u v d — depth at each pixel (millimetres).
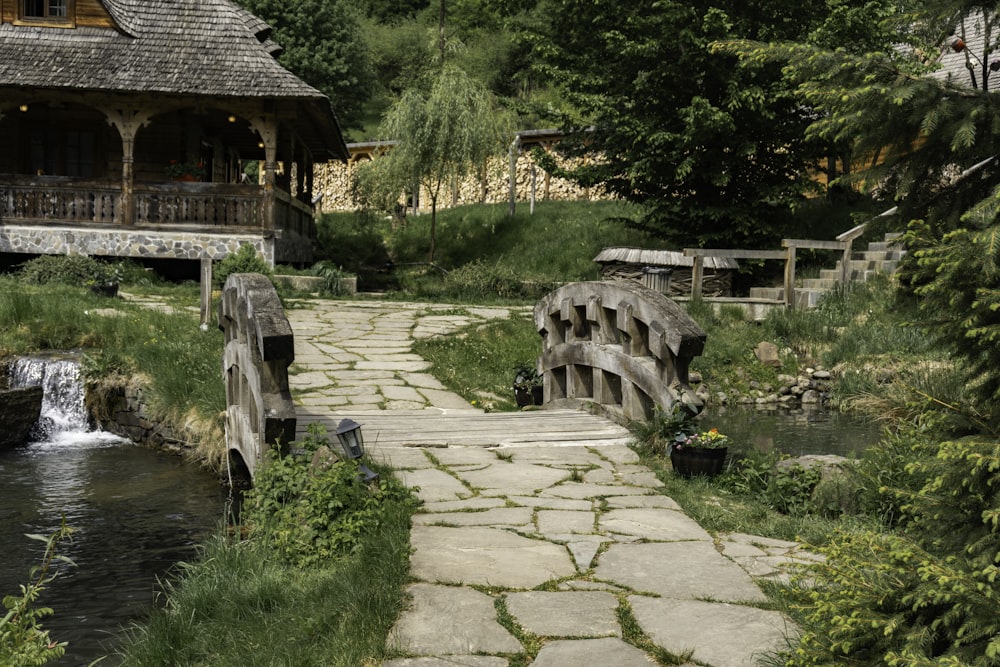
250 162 41781
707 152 19891
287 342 6590
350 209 37656
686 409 8008
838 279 17219
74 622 5383
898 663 2904
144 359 11438
